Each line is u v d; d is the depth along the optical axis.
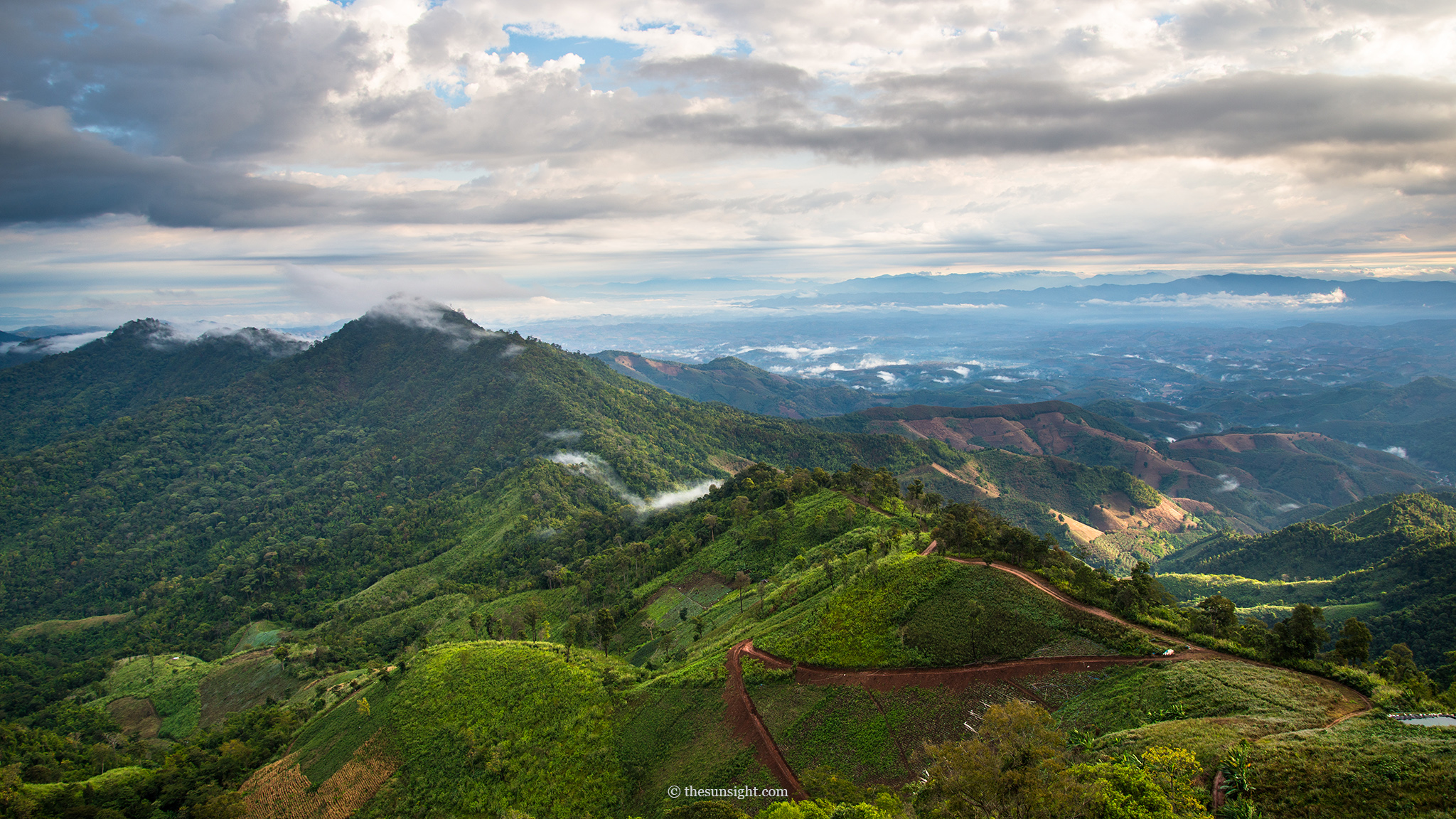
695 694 90.62
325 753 104.75
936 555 102.81
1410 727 49.53
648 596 154.75
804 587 113.62
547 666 106.69
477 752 91.94
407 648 155.25
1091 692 71.31
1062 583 90.25
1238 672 67.31
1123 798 41.75
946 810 44.50
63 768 118.44
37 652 195.50
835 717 79.44
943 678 79.44
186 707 156.62
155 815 102.44
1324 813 41.03
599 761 86.31
